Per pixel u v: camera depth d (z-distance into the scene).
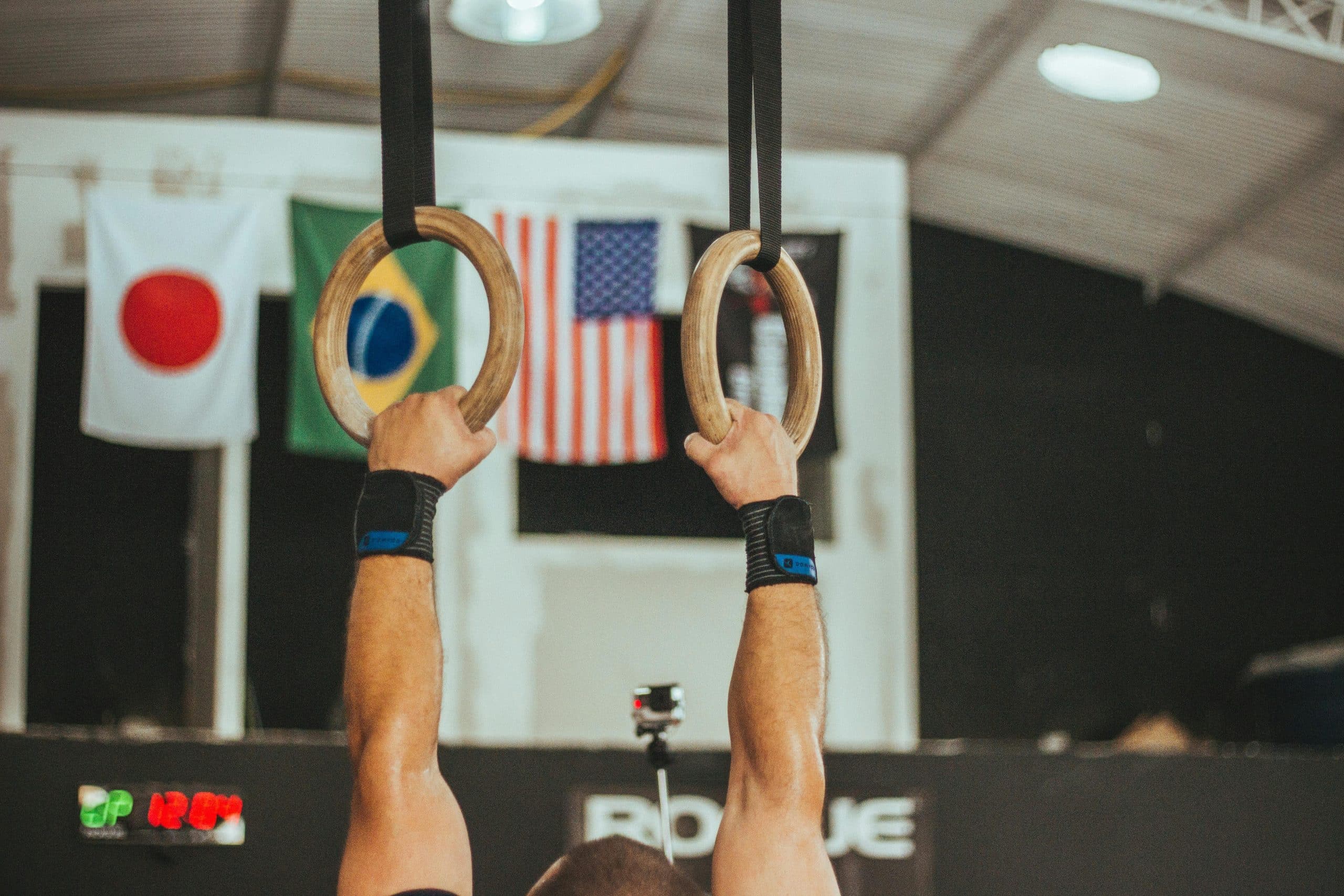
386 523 1.07
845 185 7.42
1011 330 12.63
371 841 1.02
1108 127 9.17
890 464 7.29
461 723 6.98
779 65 1.13
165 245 6.48
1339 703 9.98
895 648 7.18
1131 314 12.71
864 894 4.38
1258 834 4.52
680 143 9.48
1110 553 12.67
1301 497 12.90
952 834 4.43
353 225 6.63
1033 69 8.60
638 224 6.65
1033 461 12.64
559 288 6.58
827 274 6.78
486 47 8.04
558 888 0.98
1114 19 7.89
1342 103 8.30
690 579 7.30
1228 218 10.11
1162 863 4.47
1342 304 10.94
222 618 7.05
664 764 3.03
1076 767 4.52
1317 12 7.59
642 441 6.48
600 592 7.20
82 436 10.33
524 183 7.25
